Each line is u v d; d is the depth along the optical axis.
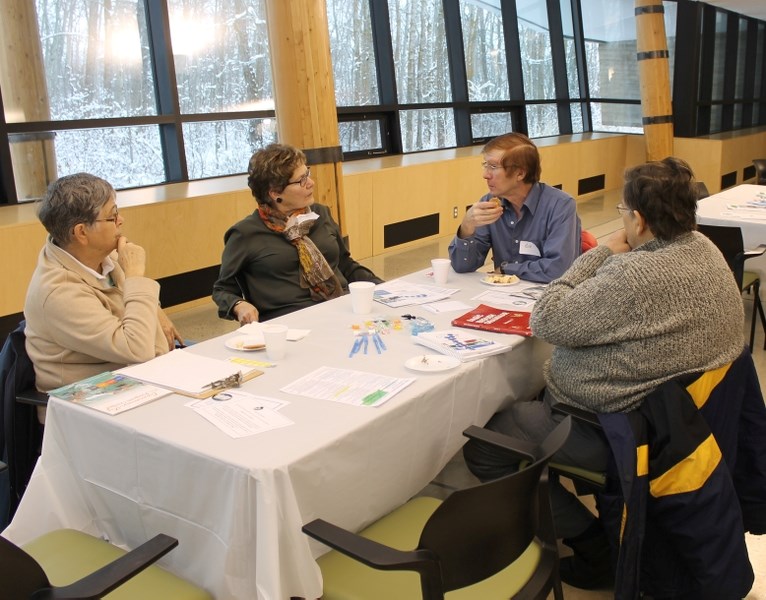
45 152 4.57
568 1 9.28
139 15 5.04
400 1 6.88
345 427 1.45
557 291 1.79
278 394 1.64
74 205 1.88
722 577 1.63
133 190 4.88
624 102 9.62
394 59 6.92
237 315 2.53
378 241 6.01
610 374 1.69
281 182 2.57
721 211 3.97
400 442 1.59
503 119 8.47
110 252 2.01
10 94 4.36
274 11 3.75
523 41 8.55
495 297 2.41
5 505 1.91
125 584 1.40
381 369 1.78
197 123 5.41
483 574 1.29
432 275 2.75
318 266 2.67
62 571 1.44
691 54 9.23
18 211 4.14
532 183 2.63
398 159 6.65
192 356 1.89
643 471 1.62
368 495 1.54
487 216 2.59
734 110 10.97
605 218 7.48
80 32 4.70
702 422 1.63
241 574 1.35
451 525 1.20
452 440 1.79
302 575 1.33
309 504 1.38
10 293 3.68
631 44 9.30
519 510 1.32
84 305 1.90
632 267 1.64
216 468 1.34
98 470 1.58
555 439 1.40
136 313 1.94
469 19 7.70
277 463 1.30
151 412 1.55
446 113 7.64
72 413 1.59
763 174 6.19
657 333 1.63
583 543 1.93
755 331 3.86
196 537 1.43
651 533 1.71
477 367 1.82
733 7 9.63
